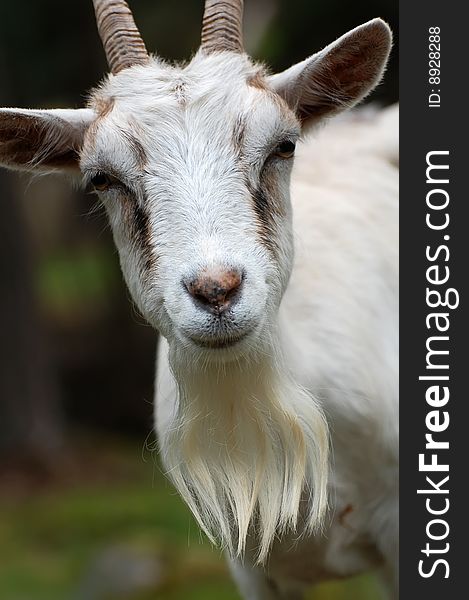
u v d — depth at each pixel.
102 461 21.61
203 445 6.97
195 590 13.34
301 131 7.47
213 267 6.02
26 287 22.50
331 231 8.59
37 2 19.27
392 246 9.03
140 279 6.62
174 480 7.28
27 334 22.38
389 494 8.16
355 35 7.03
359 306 8.30
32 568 15.23
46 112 7.16
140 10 19.22
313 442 7.11
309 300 8.02
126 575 13.89
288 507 7.04
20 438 22.00
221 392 6.76
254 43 18.27
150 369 26.20
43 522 17.50
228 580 13.47
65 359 27.38
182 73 6.73
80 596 13.76
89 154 6.71
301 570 8.18
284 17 17.23
